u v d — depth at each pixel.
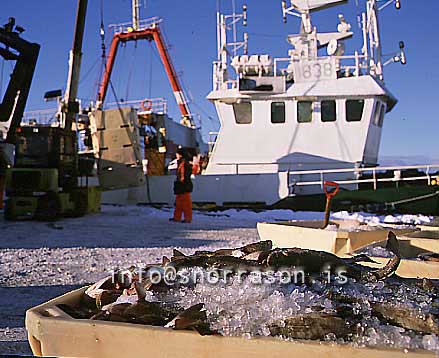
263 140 15.02
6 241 8.95
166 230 10.81
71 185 14.03
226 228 11.26
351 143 14.52
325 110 14.66
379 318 1.75
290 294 1.93
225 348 1.62
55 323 1.85
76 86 14.83
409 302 1.84
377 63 15.63
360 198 13.73
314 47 15.24
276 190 14.68
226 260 2.33
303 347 1.53
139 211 15.38
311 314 1.70
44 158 13.28
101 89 29.47
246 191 15.00
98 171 17.98
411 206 13.20
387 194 13.46
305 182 14.62
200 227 11.50
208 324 1.71
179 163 12.80
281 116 14.92
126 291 2.20
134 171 17.67
